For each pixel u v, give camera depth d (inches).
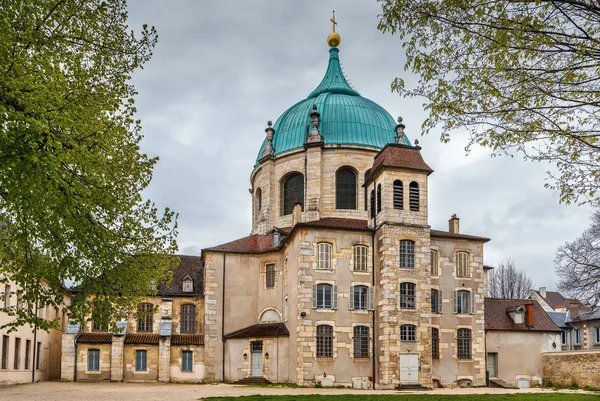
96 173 814.5
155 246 893.2
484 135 538.6
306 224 1814.7
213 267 2090.3
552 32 453.4
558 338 2087.8
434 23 506.3
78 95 783.1
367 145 2196.1
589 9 434.6
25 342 1868.8
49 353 2174.0
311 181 2154.3
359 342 1792.6
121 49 854.5
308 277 1788.9
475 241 2000.5
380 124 2304.4
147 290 893.8
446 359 1872.5
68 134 755.4
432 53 521.0
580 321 2701.8
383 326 1739.7
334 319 1785.2
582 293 1706.4
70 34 823.7
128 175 869.2
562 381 1955.0
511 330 2049.7
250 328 2037.4
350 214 2143.2
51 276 831.1
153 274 882.1
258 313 2087.8
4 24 700.0
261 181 2338.8
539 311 2169.0
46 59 734.5
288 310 1910.7
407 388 1685.5
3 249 839.7
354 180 2194.9
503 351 2030.0
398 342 1718.8
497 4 464.1
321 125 2251.5
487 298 2198.6
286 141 2305.6
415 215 1823.3
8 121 628.4
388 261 1765.5
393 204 1813.5
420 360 1723.7
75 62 806.5
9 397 1181.7
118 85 853.2
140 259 876.6
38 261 823.1
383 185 1824.6
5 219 800.3
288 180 2281.0
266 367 1867.6
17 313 830.5
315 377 1728.6
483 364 1910.7
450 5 486.0
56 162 666.8
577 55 458.9
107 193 820.0
